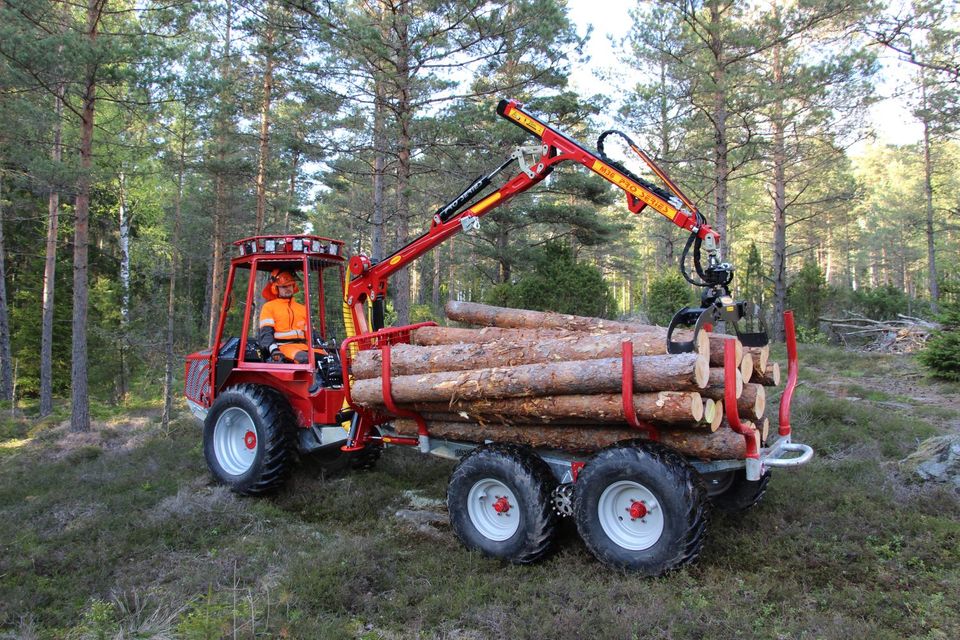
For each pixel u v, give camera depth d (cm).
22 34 899
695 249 446
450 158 1259
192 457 714
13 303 2077
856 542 427
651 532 395
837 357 1372
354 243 3234
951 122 1670
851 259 5281
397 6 1004
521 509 425
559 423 430
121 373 1755
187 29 1073
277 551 454
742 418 421
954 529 430
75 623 369
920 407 869
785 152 1730
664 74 1612
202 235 2292
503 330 527
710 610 340
